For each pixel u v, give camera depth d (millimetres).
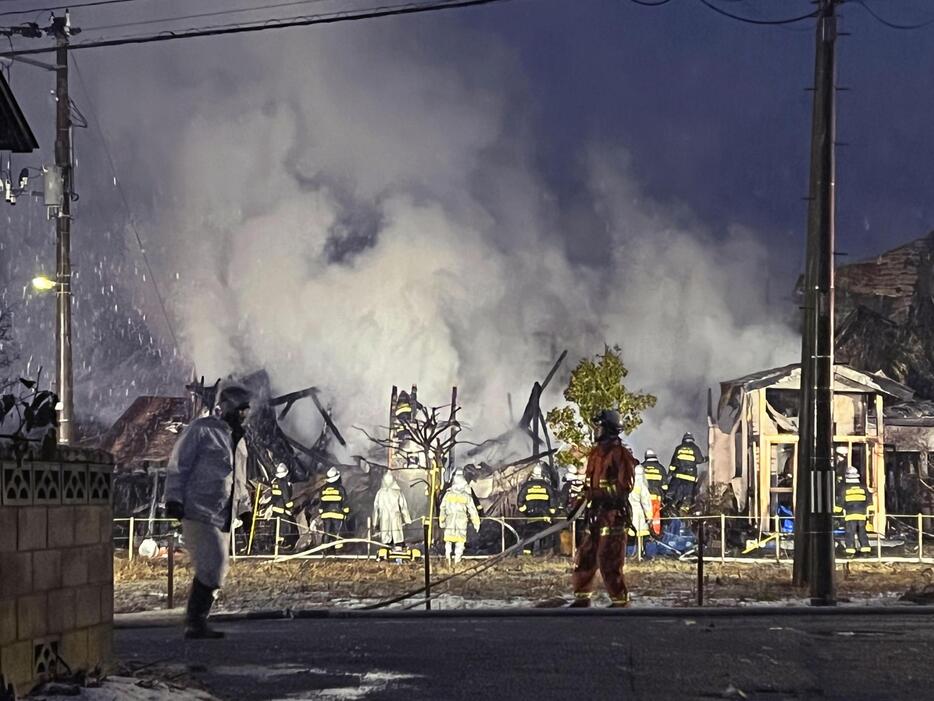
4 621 7141
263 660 10969
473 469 37000
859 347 47344
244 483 13070
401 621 14852
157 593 19078
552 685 9555
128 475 37406
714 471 35375
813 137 18500
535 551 28984
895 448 37062
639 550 26969
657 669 10398
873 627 13680
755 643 12164
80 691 7574
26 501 7457
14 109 10156
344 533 32031
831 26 18297
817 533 16906
